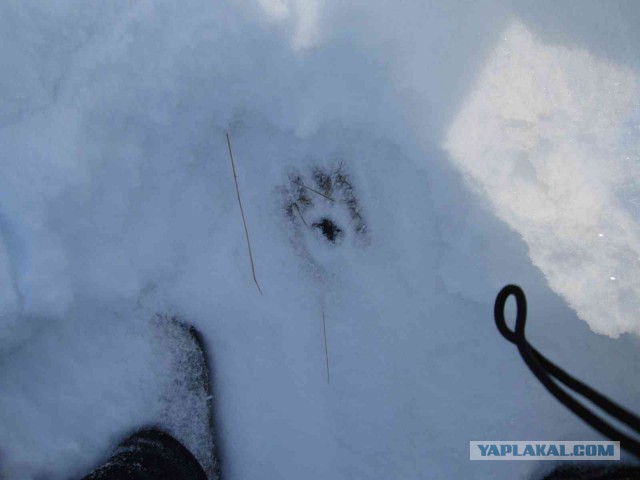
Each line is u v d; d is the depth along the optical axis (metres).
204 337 0.62
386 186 0.58
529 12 0.53
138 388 0.61
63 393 0.60
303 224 0.61
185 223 0.60
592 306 0.53
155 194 0.58
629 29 0.53
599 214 0.53
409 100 0.54
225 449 0.63
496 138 0.54
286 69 0.54
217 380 0.63
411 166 0.57
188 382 0.62
